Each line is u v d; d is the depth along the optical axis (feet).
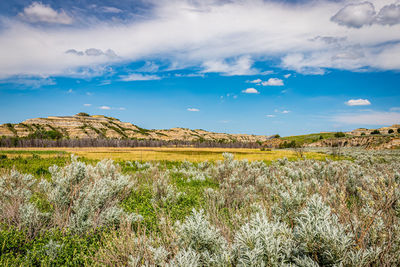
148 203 22.81
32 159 65.51
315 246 7.09
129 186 24.12
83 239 12.96
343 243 6.72
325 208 8.84
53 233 13.65
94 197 16.90
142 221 16.90
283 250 7.43
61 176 19.98
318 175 31.22
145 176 36.68
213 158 101.60
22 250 12.03
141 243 10.61
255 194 23.20
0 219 14.90
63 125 647.97
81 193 17.53
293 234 8.20
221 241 8.94
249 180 30.91
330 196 14.99
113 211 15.51
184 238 8.97
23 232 12.77
